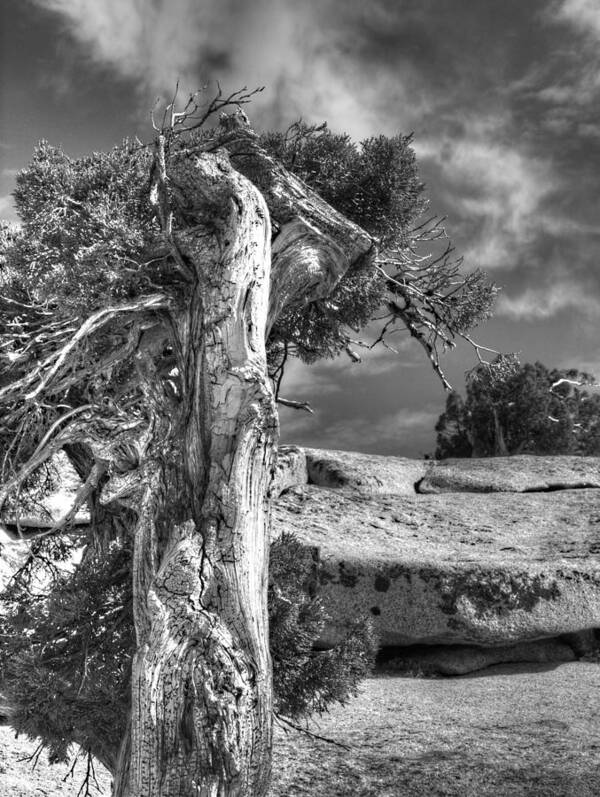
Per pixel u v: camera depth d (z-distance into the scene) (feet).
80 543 30.45
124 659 23.73
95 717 22.38
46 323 27.22
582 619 47.67
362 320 34.27
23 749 32.22
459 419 133.80
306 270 27.14
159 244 26.22
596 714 35.88
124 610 24.02
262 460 22.79
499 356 35.47
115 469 24.49
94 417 24.84
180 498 23.11
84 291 24.75
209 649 20.27
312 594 47.39
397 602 47.19
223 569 21.58
